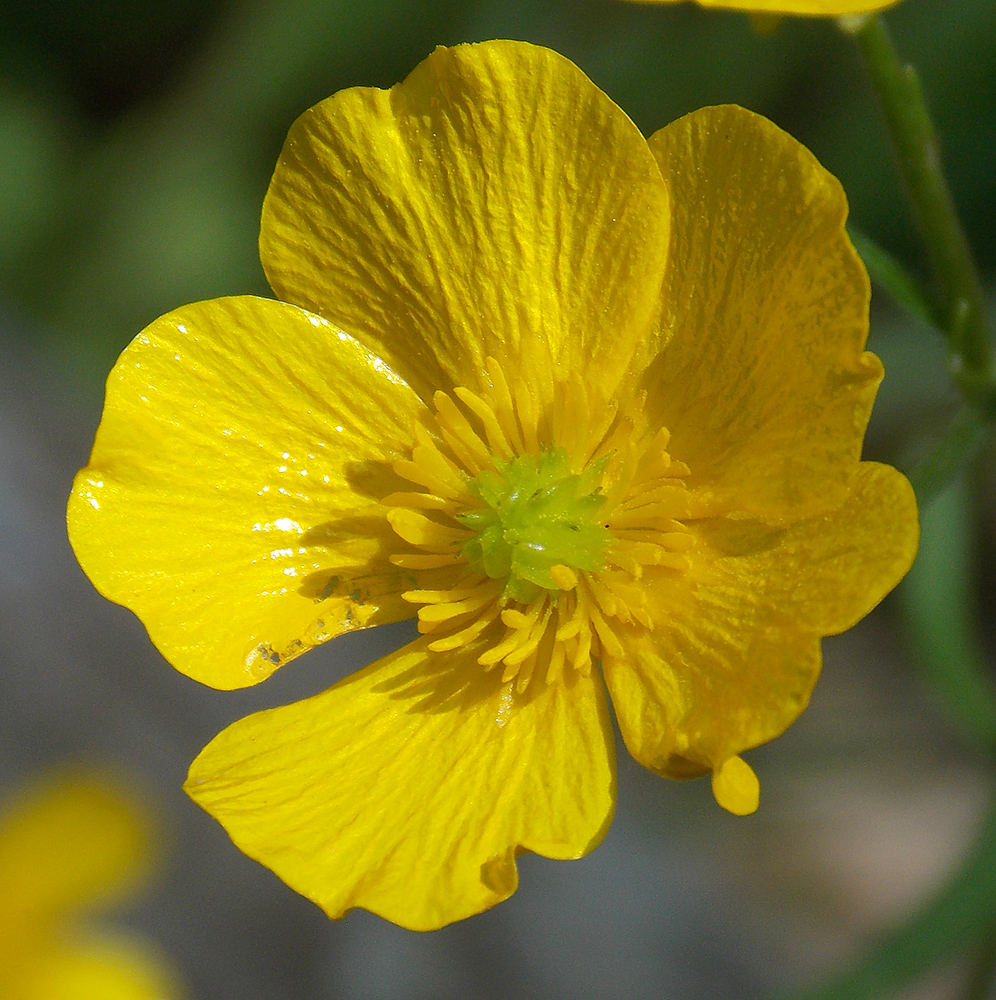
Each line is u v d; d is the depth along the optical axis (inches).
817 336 3.7
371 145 3.8
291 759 3.8
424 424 4.0
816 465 3.7
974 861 4.2
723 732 3.6
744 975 5.4
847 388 3.6
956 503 4.4
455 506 3.9
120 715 5.4
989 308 5.4
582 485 3.9
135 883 4.4
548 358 3.9
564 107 3.8
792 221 3.7
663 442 3.8
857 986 4.1
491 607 3.9
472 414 3.9
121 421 3.8
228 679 3.9
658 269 3.8
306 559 3.9
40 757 5.3
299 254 3.9
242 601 3.9
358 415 4.0
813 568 3.6
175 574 3.9
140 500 3.9
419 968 5.1
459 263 3.9
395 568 3.9
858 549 3.6
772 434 3.7
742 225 3.7
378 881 3.7
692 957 5.3
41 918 4.3
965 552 4.4
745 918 5.6
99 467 3.8
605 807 3.7
